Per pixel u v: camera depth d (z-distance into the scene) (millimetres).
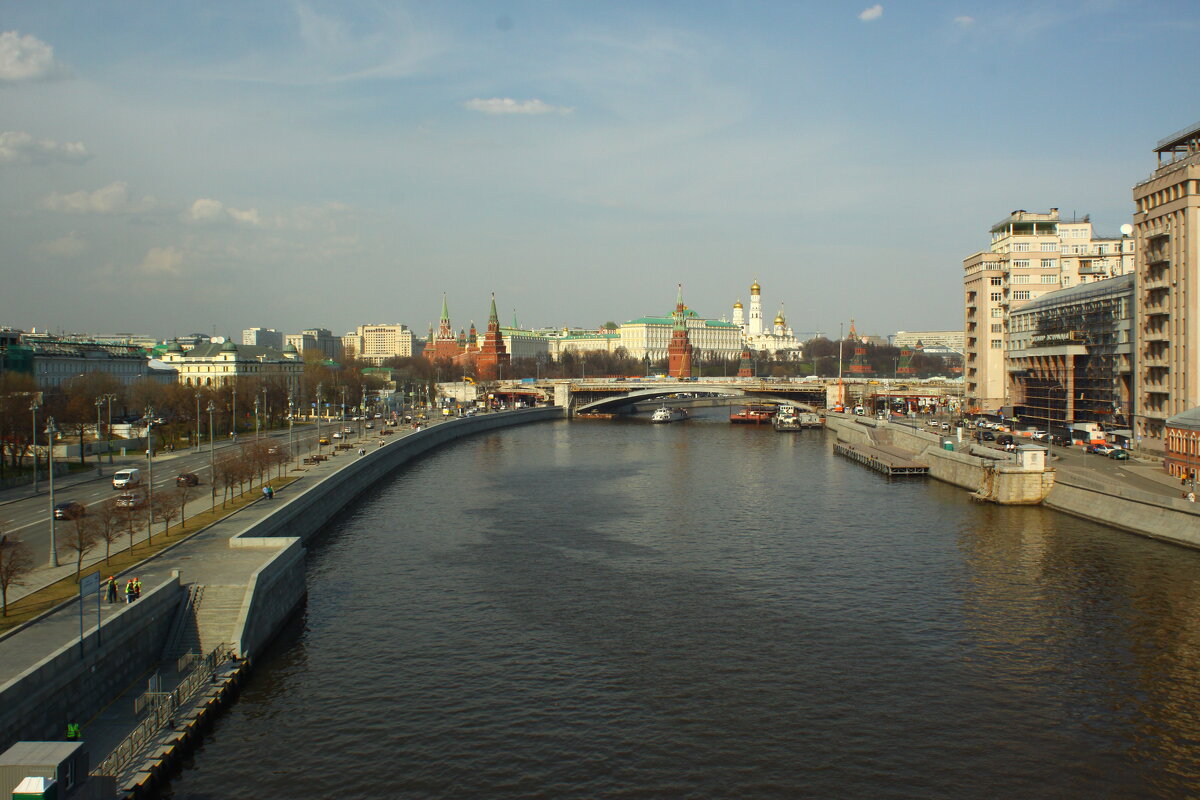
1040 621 85938
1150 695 70188
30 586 76250
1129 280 165000
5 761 46469
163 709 60688
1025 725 65625
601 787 57344
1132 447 157375
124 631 64938
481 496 156750
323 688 70938
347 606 91062
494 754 61188
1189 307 138500
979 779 58625
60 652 56406
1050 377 196500
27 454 162000
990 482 146625
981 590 95562
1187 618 85812
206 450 187375
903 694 70625
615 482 173500
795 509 142500
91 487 136000
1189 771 59500
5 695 50250
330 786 57000
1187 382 139000
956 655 78125
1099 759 61062
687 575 102500
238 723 64812
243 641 72250
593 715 66938
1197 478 125688
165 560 85500
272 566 82188
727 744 62844
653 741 63156
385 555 112000
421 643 80750
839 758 61094
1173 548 110875
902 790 57344
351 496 151125
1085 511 130250
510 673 74250
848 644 80750
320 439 197875
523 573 103375
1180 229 141375
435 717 66312
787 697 70125
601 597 94312
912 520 132125
